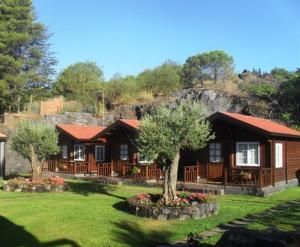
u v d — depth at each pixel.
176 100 42.56
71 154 33.69
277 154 23.66
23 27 46.31
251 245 7.92
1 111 45.03
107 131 29.56
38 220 14.05
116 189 23.39
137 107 43.84
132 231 12.68
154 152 15.59
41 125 24.88
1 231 12.59
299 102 37.22
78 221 13.91
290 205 17.70
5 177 30.80
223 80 50.44
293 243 7.93
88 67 56.03
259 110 37.47
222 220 14.32
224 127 24.06
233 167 23.45
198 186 22.22
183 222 13.98
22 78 44.31
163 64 52.75
